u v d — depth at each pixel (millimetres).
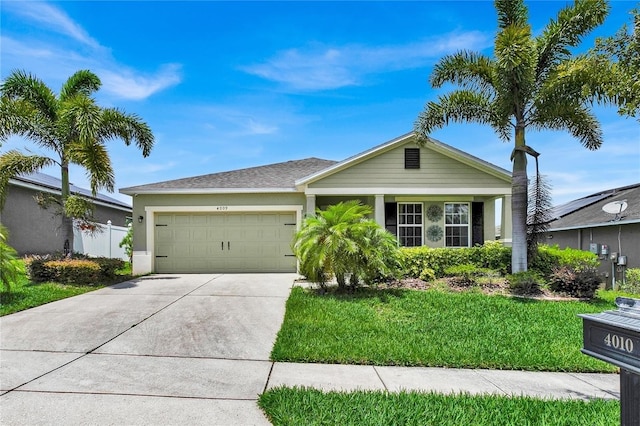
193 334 6035
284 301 8438
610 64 6629
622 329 1999
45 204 11906
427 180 13016
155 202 13492
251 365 4785
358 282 9766
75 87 11672
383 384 4262
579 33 9875
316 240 9023
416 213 14172
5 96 10727
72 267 10273
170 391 3971
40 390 3947
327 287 9805
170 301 8375
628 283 13273
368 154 12844
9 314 7180
